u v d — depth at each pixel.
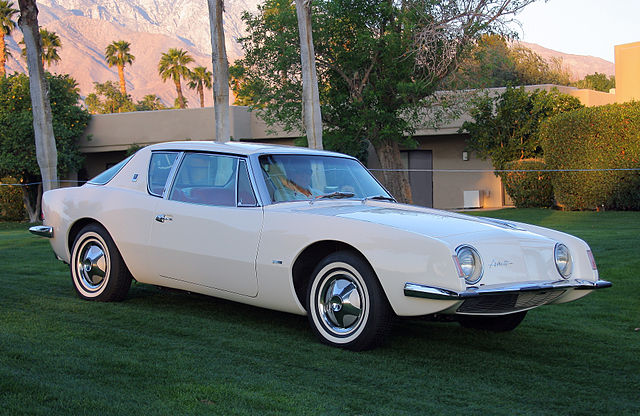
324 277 4.62
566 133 18.28
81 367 3.87
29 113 25.75
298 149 5.65
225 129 13.83
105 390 3.47
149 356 4.16
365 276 4.38
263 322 5.26
